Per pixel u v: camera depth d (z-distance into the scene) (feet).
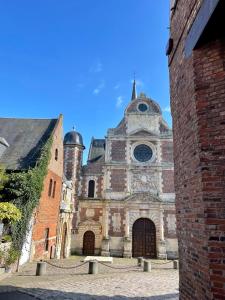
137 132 100.89
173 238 88.74
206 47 14.21
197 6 14.23
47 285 36.68
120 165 97.09
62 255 81.05
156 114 103.24
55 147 70.03
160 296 31.63
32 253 54.90
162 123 102.99
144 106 105.29
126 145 99.76
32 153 61.87
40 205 59.16
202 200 12.44
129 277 46.01
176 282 41.81
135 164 96.99
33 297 29.86
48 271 49.29
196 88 14.07
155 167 96.48
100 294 32.27
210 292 11.21
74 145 107.86
